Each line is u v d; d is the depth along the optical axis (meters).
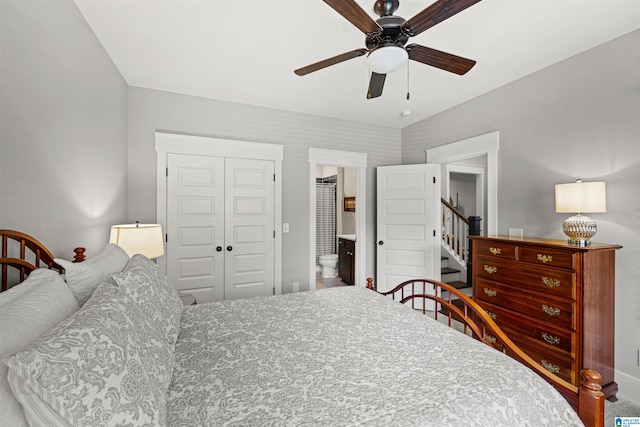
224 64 2.52
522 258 2.27
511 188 2.87
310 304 1.92
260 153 3.49
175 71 2.64
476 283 2.66
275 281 3.56
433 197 3.81
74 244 1.76
